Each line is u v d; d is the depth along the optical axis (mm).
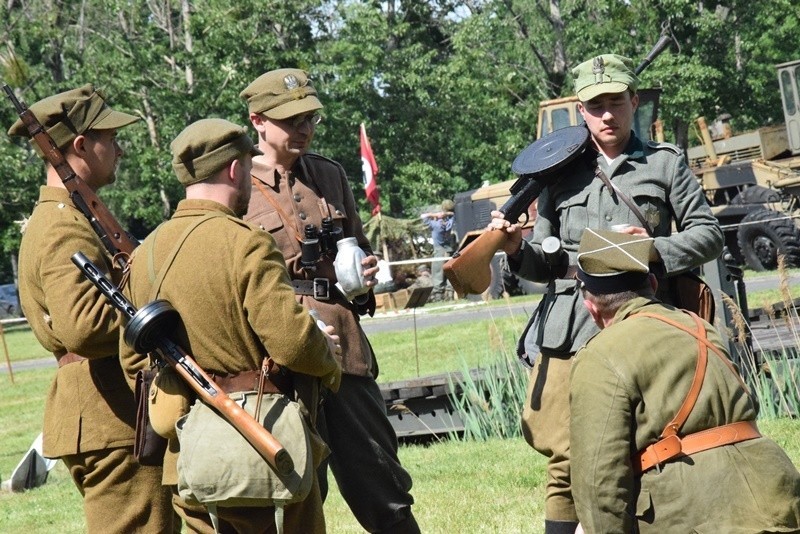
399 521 6496
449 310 26891
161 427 5098
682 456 4590
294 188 6676
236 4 43344
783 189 28766
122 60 43344
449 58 56094
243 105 42719
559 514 6211
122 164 52469
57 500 11172
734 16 42375
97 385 5906
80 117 6047
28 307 5988
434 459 10734
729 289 10359
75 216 5906
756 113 42625
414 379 12328
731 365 4762
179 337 5074
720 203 31625
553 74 47562
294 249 6543
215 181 5320
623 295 4918
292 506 5137
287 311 4953
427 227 35562
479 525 8203
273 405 5012
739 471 4570
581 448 4629
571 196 6250
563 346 6152
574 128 6281
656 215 6117
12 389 22609
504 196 31500
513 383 11812
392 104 51906
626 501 4582
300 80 6641
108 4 44219
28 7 45438
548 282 6375
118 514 5914
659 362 4652
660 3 39125
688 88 38750
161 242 5223
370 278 6391
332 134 50812
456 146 55156
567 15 46406
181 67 46031
